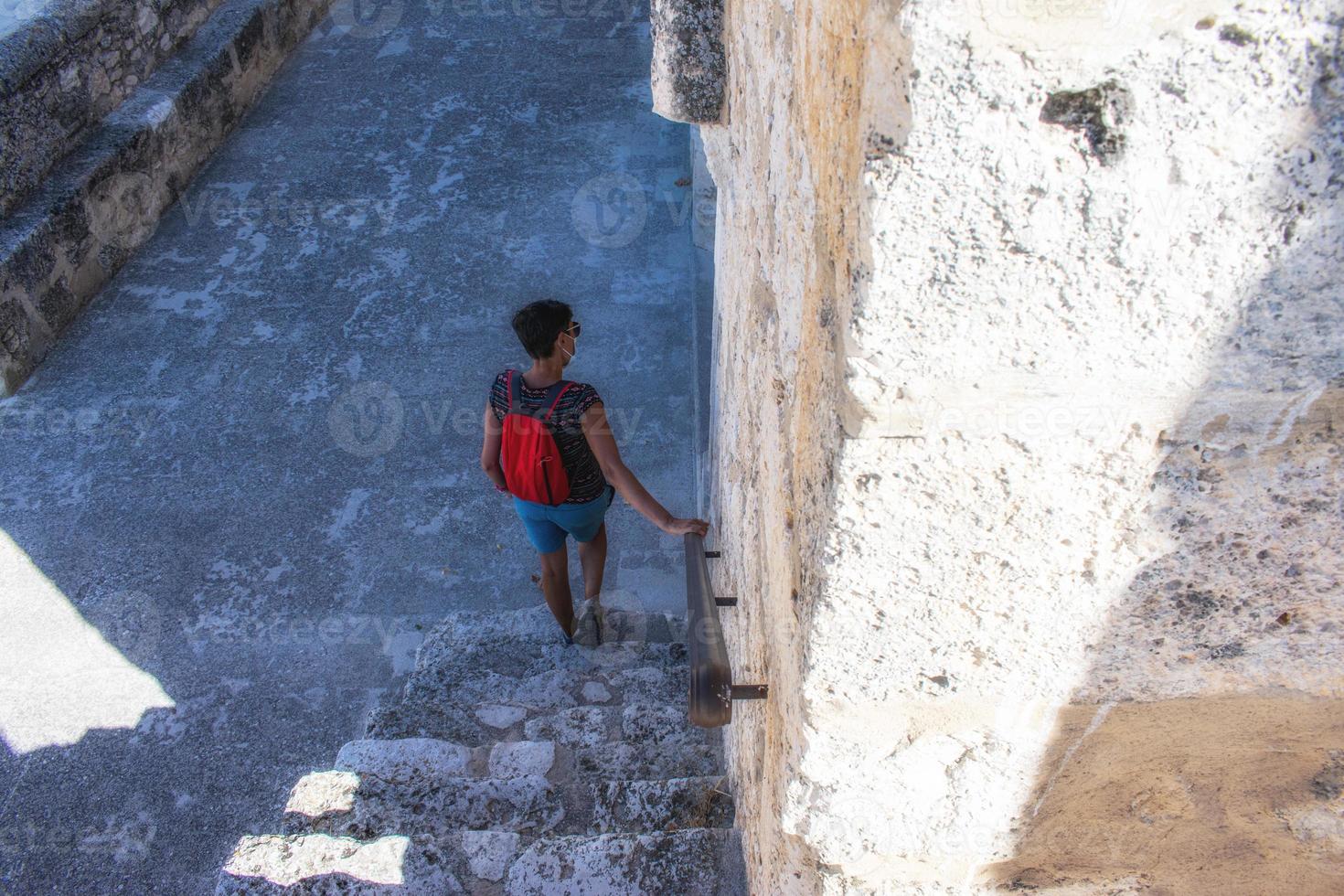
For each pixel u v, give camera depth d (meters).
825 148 1.18
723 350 3.00
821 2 1.20
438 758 3.14
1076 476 1.08
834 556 1.17
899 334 0.99
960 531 1.13
